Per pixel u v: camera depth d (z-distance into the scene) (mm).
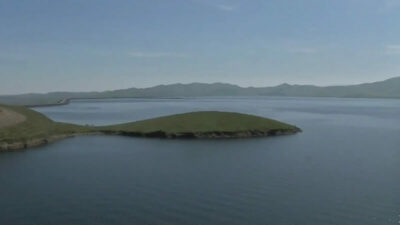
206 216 36750
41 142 79062
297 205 40000
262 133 96812
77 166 57750
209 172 54375
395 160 63438
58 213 37156
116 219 35750
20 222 34875
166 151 71500
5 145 72000
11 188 45469
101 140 84312
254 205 39938
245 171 55062
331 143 83875
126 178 50562
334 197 42594
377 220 36000
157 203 40312
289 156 67312
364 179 50562
